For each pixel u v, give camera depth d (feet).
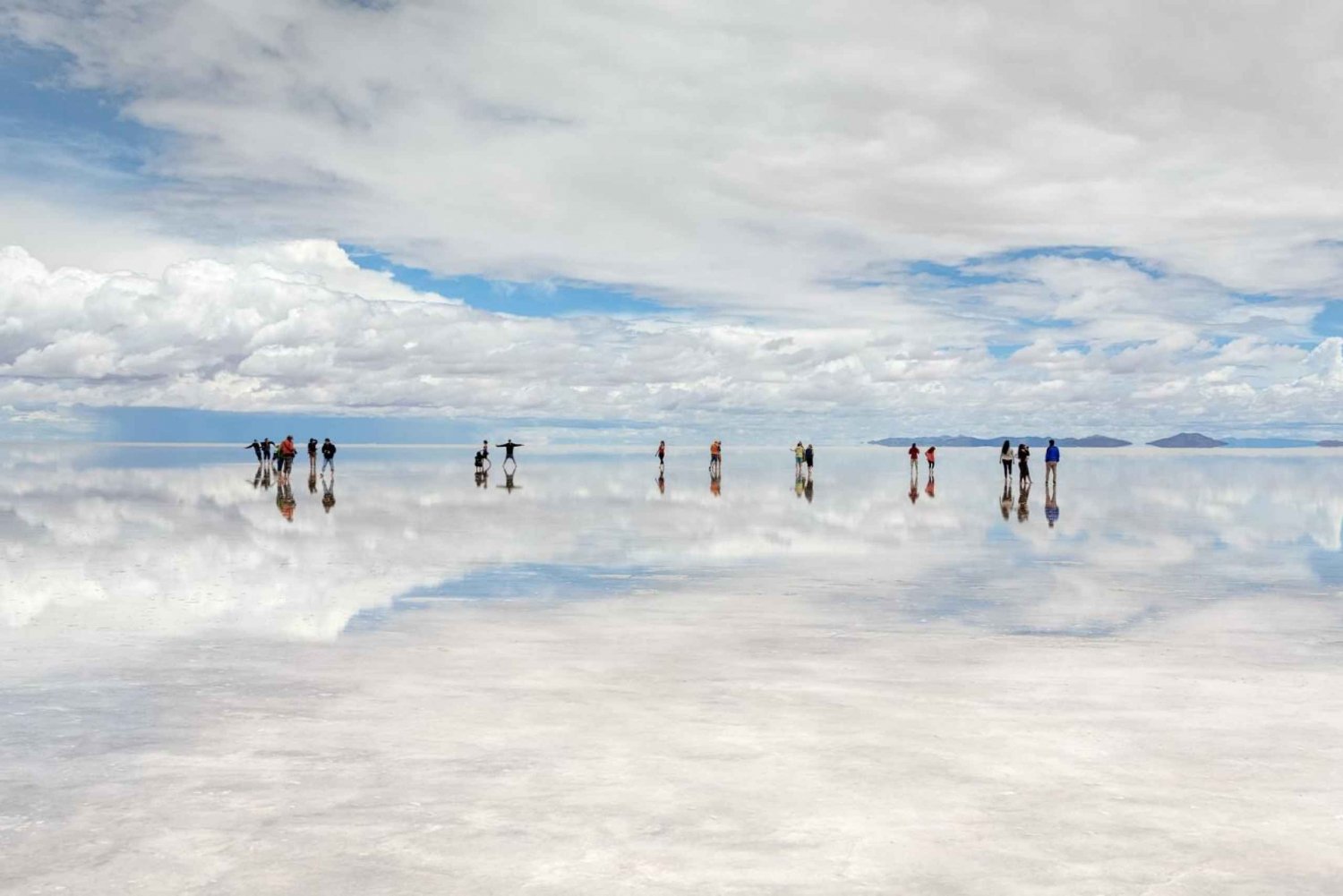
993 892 13.80
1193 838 15.70
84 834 15.85
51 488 131.95
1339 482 168.14
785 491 131.03
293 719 22.77
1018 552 59.98
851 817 16.51
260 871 14.46
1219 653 30.78
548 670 28.12
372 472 205.26
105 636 32.99
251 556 56.54
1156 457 484.74
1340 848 15.34
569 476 185.26
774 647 31.65
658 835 15.72
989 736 21.42
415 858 14.90
